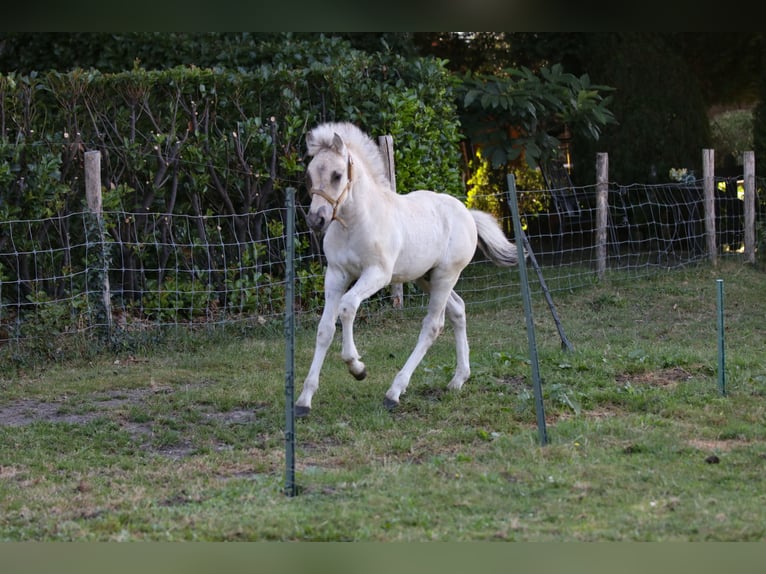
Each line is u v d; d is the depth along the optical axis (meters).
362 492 6.39
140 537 5.64
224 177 12.20
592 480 6.54
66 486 6.70
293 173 12.53
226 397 8.95
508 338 11.70
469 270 15.67
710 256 15.57
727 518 5.77
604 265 14.73
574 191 17.47
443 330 12.20
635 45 17.66
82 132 11.63
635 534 5.54
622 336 11.67
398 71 14.03
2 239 10.95
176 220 12.10
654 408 8.42
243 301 12.05
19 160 10.99
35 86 11.23
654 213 17.36
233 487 6.59
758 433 7.60
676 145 17.70
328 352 10.88
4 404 8.93
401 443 7.52
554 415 8.32
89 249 10.77
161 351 10.86
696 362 9.92
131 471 7.11
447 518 5.89
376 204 8.10
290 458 6.41
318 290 12.52
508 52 19.20
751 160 15.73
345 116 12.89
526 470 6.77
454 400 8.76
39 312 10.51
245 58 14.14
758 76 18.84
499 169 18.48
